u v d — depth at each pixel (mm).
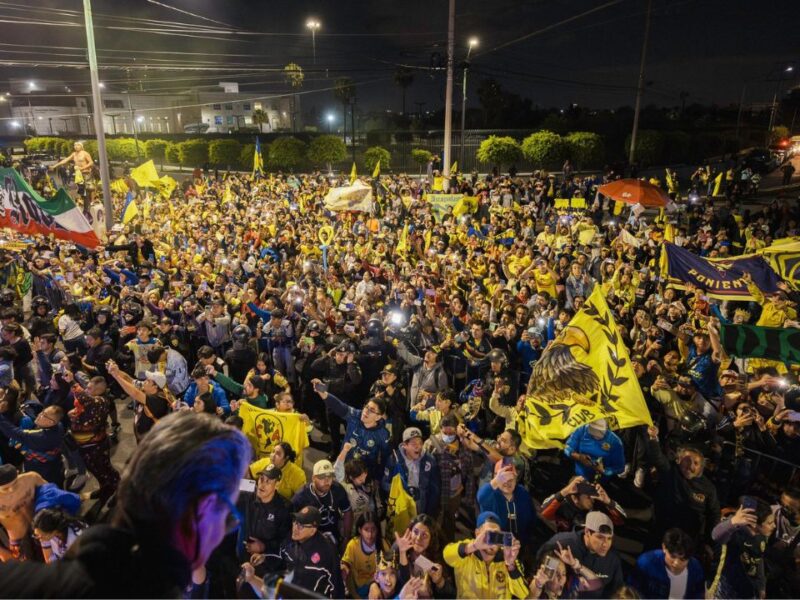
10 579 843
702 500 5410
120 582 877
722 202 30203
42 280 14055
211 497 969
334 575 4785
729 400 6703
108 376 9930
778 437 6406
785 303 8945
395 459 6188
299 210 27062
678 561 4340
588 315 6316
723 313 10914
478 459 6680
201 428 1044
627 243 15875
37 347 9000
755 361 8078
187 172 61188
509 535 4387
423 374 8117
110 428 9211
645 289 12094
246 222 23625
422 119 69125
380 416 6414
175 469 943
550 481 7809
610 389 6082
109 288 12602
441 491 5742
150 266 15312
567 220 19641
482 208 25766
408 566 4762
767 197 33000
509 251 15367
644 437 6125
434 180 28797
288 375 10016
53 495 5070
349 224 21844
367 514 5211
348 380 8367
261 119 91188
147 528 935
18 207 13172
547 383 6527
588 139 42812
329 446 8883
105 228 21203
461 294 11734
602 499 5207
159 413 7203
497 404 7422
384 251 16469
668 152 52500
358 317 10281
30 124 95000
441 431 5992
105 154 20141
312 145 52406
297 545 4789
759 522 4656
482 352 9078
